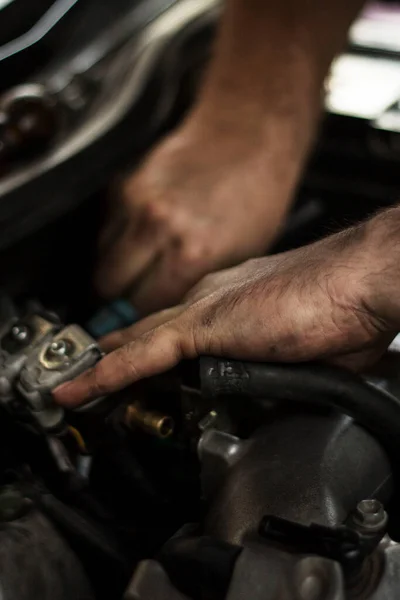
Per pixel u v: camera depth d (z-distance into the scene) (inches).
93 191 39.4
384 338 25.0
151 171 42.5
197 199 40.9
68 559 23.2
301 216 47.2
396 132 45.0
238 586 18.0
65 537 24.4
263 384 23.9
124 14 48.6
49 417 25.7
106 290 40.9
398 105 46.9
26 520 23.7
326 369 24.0
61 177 37.7
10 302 33.6
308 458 22.8
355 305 22.8
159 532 26.9
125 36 47.7
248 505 21.7
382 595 19.2
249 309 23.5
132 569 24.3
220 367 23.9
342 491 22.4
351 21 46.6
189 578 18.9
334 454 23.1
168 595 18.7
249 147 42.9
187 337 24.0
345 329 23.3
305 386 23.7
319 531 18.7
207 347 23.9
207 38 48.8
